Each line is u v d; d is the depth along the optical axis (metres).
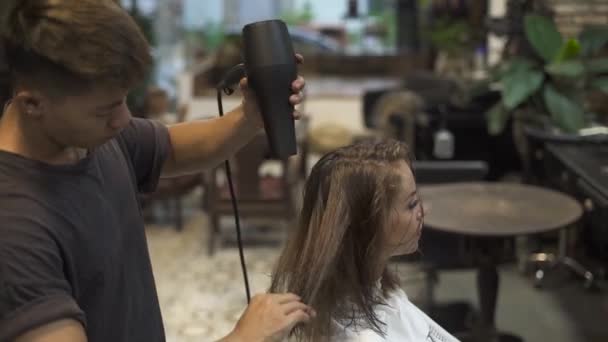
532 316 3.44
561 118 3.56
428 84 5.46
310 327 1.16
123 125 0.98
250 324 0.97
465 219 2.70
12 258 0.88
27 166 0.95
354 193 1.19
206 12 7.38
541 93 3.71
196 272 3.99
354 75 7.34
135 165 1.28
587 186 3.11
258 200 4.20
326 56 7.36
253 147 4.09
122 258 1.10
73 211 0.98
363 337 1.17
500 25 4.00
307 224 1.24
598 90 3.89
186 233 4.66
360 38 7.41
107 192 1.08
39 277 0.89
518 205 2.89
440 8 5.90
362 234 1.20
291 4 7.50
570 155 3.52
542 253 4.02
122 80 0.91
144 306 1.18
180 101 5.99
